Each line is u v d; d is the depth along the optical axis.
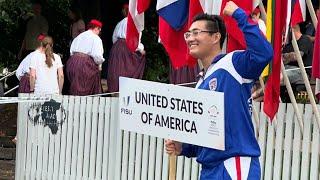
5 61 21.39
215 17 6.50
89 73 14.83
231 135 6.34
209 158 6.48
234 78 6.30
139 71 15.20
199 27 6.43
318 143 9.59
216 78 6.36
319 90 9.42
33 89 15.02
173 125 6.61
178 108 6.55
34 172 13.49
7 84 20.34
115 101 12.14
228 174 6.36
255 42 6.05
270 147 10.11
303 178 9.79
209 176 6.54
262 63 6.11
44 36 15.12
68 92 17.44
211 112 6.32
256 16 10.26
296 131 9.83
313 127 9.65
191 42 6.50
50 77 15.04
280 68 9.14
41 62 14.94
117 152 12.11
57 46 21.61
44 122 13.30
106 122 12.30
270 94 9.15
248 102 6.42
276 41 9.00
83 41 14.85
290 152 9.92
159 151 11.52
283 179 9.99
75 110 12.80
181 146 6.97
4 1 19.47
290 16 9.27
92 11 20.64
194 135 6.47
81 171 12.70
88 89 14.89
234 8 6.17
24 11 19.39
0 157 16.31
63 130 13.00
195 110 6.43
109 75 15.24
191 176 11.07
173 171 7.25
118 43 15.08
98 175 12.44
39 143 13.41
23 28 20.09
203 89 6.44
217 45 6.48
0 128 17.78
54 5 21.19
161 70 20.14
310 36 12.97
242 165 6.34
